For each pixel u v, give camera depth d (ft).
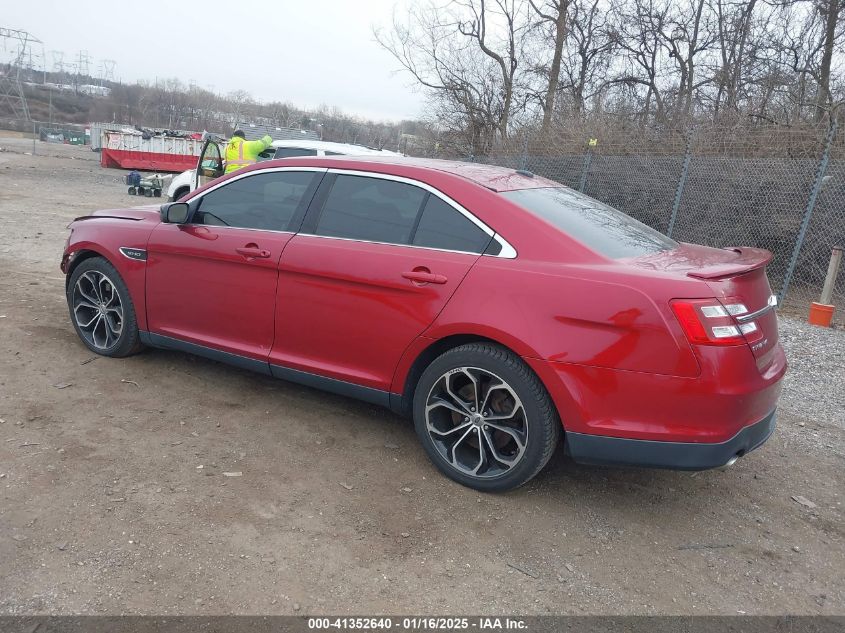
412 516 10.25
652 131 46.32
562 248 10.48
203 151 38.91
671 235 35.63
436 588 8.68
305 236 12.61
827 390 18.16
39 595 7.93
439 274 10.97
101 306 15.55
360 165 12.56
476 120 69.46
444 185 11.59
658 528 10.55
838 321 27.78
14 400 12.99
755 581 9.42
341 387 12.35
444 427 11.46
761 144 35.63
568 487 11.57
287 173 13.33
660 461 9.67
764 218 34.58
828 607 8.97
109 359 15.64
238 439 12.29
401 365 11.52
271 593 8.32
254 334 13.30
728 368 9.36
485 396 10.85
